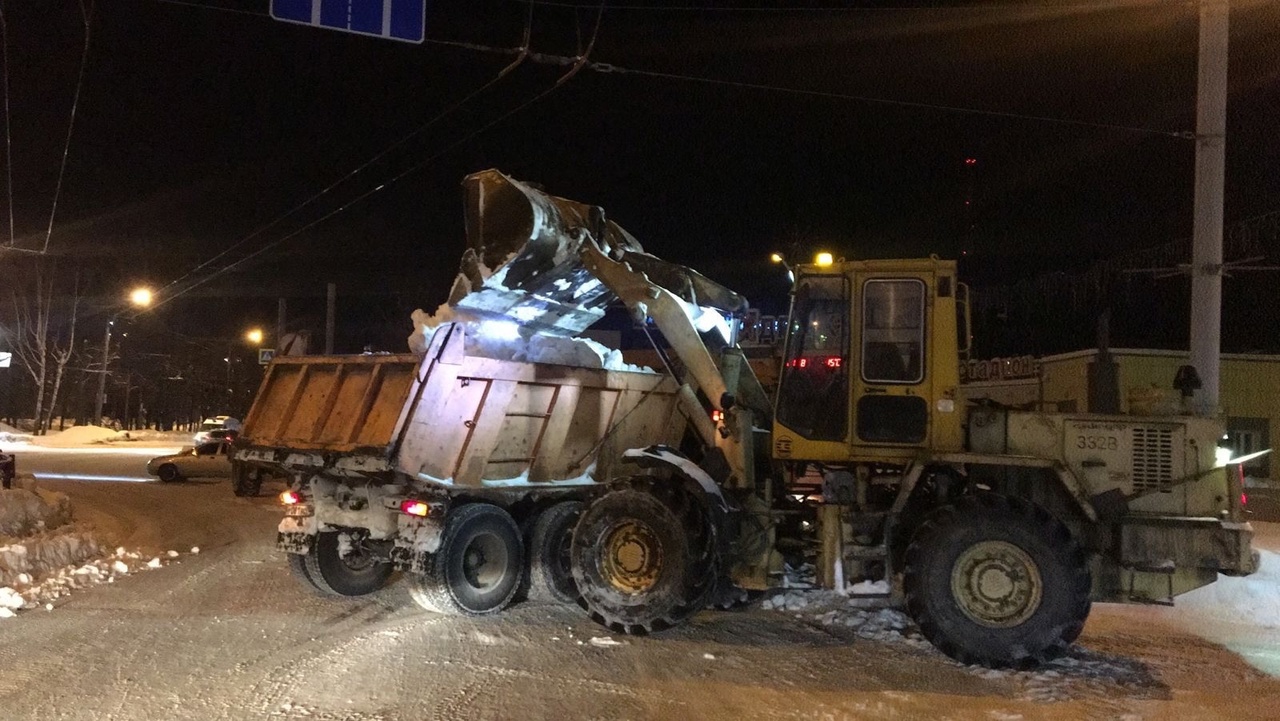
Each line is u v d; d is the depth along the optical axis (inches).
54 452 1503.4
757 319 574.9
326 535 351.3
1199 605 346.6
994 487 296.4
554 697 236.4
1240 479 277.4
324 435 328.8
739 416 326.3
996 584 268.4
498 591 332.8
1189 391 294.7
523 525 356.8
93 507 674.2
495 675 254.5
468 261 333.1
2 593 333.7
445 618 322.0
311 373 350.3
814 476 326.0
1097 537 282.2
